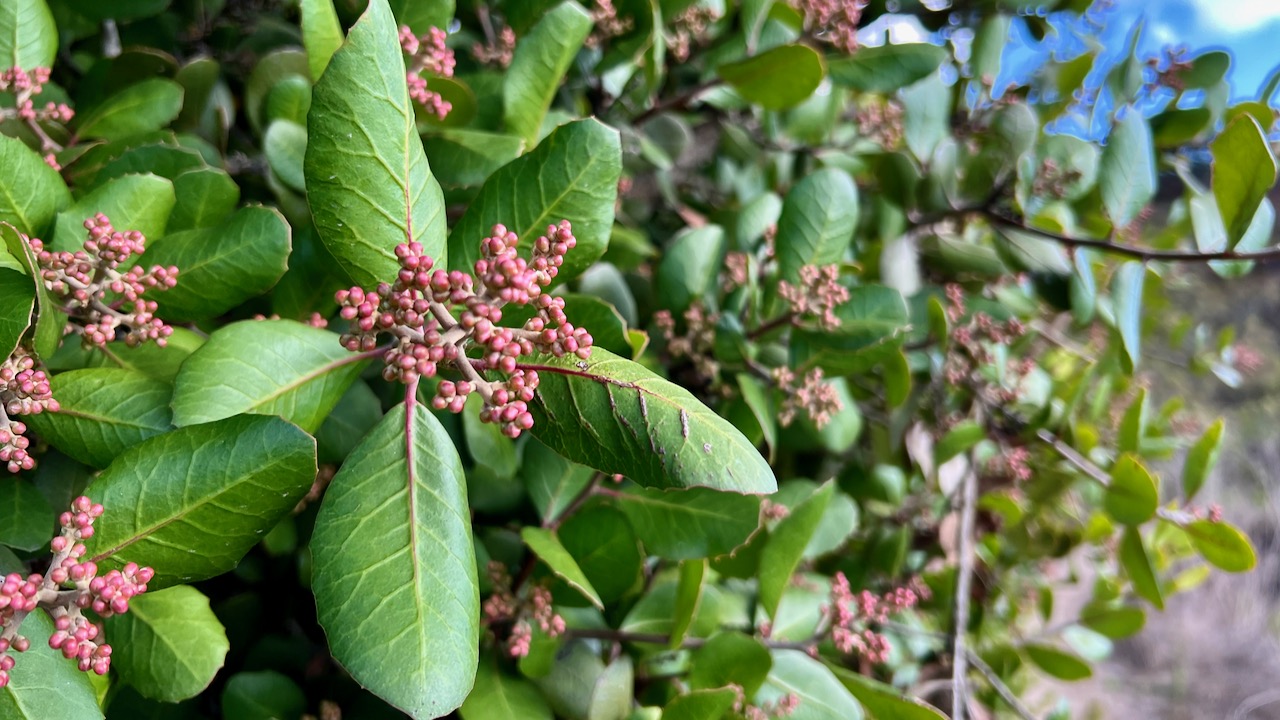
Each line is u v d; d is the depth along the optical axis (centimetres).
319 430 26
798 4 38
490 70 34
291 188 27
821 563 43
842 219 33
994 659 51
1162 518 40
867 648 30
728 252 38
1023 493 49
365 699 29
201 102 30
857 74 40
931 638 48
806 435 35
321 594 19
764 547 31
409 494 20
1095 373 44
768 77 36
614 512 28
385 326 19
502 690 27
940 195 42
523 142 27
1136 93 44
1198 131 45
